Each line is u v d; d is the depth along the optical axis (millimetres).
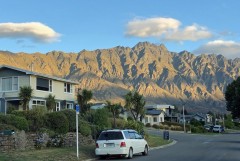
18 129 26797
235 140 46812
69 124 31125
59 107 52219
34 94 47156
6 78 47625
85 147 28375
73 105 55344
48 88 50250
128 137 24156
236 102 96062
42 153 23062
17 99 46656
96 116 37312
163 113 111188
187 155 25469
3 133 24062
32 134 26266
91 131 33406
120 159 23453
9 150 23734
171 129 86438
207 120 143500
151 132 67000
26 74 46844
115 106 53031
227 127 126688
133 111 56375
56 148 26578
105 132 24031
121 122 42594
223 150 29641
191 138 53094
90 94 45406
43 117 29641
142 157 24656
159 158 23609
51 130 28891
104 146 23641
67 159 22234
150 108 123312
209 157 23766
